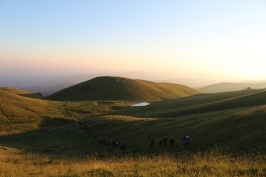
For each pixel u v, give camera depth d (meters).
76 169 15.77
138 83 172.00
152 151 33.62
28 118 79.94
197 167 13.60
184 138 33.16
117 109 100.94
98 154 35.78
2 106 86.94
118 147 39.81
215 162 15.06
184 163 15.98
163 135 41.19
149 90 161.12
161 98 149.62
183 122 47.53
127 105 110.62
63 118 80.75
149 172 12.83
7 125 71.56
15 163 25.44
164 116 70.81
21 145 47.56
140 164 16.36
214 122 38.97
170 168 13.59
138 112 87.62
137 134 45.84
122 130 51.78
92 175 12.85
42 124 75.44
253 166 13.18
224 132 32.72
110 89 153.12
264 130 28.03
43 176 14.62
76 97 141.75
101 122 61.66
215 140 31.11
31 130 66.50
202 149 29.45
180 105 98.00
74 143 47.09
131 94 146.75
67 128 65.19
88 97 140.38
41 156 32.44
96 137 49.66
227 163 14.75
